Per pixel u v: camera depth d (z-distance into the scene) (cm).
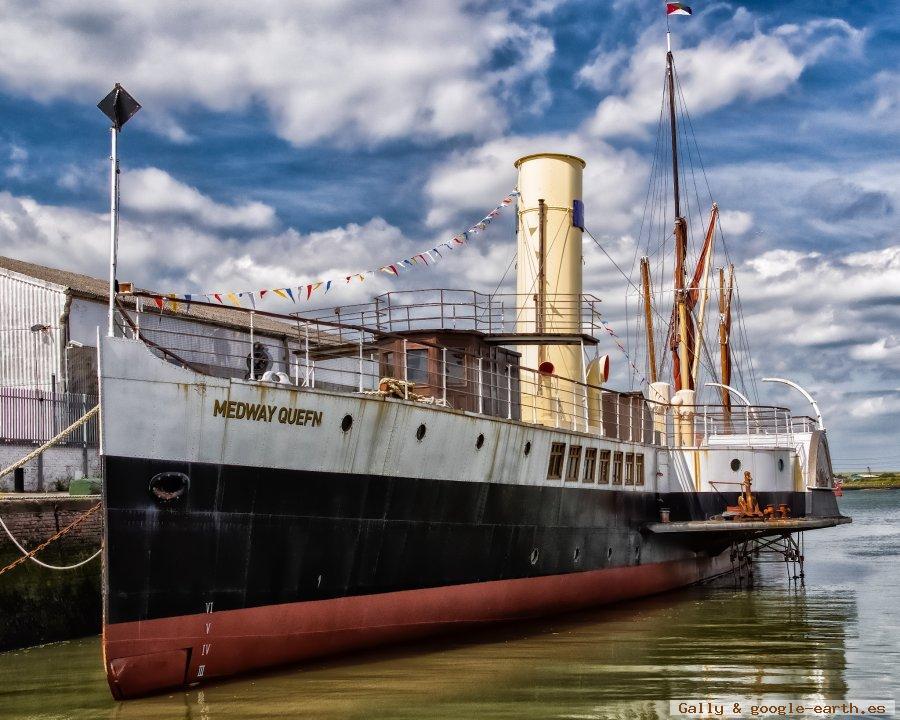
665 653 1997
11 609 2148
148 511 1588
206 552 1656
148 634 1586
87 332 3306
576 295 2905
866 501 15962
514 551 2317
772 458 3328
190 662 1641
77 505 2378
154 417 1598
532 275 3038
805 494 3531
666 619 2486
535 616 2417
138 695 1585
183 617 1628
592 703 1578
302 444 1789
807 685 1719
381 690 1638
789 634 2238
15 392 2867
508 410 2595
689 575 3278
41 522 2272
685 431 3378
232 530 1691
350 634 1894
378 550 1939
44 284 3234
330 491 1839
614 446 2805
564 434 2516
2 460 2769
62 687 1686
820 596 3009
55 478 2917
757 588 3259
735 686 1708
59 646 2156
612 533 2767
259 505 1727
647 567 2969
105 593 1546
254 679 1716
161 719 1455
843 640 2155
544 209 3039
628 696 1627
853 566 4184
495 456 2241
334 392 1838
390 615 1973
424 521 2042
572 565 2556
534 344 2619
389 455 1952
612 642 2117
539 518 2408
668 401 3381
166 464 1608
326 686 1666
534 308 2839
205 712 1495
